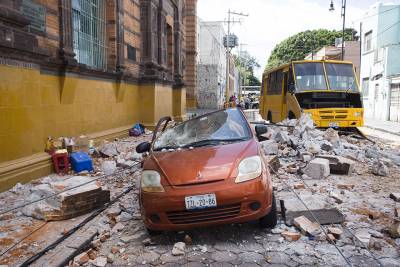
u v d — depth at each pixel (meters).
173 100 23.84
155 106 17.52
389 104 27.97
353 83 15.20
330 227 5.10
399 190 7.02
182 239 4.99
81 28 11.91
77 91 10.97
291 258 4.32
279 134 11.02
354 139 13.91
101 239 5.02
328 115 14.34
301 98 14.94
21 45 7.39
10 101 7.33
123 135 14.97
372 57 31.78
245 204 4.66
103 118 13.20
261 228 5.15
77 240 4.82
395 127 21.55
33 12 8.64
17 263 4.28
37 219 5.70
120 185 7.90
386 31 30.83
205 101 50.00
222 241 4.87
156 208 4.68
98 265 4.31
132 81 16.36
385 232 4.87
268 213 4.95
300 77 15.32
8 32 7.00
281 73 17.47
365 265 4.09
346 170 8.30
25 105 7.83
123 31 14.59
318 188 7.14
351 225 5.16
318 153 10.00
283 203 5.50
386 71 28.22
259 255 4.44
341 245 4.59
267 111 20.70
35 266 4.19
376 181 7.77
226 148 5.32
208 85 49.75
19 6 7.35
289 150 10.25
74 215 5.74
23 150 7.81
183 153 5.39
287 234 4.82
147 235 5.18
